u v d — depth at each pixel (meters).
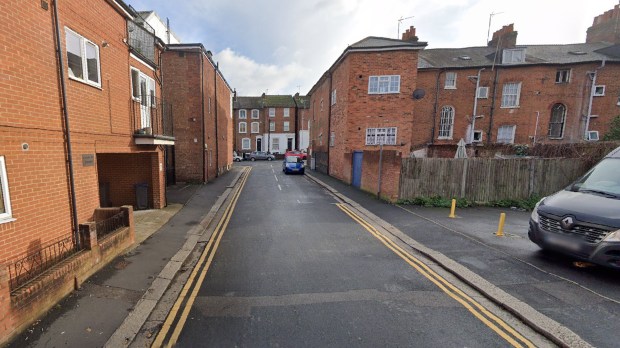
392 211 10.73
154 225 8.53
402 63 17.16
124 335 3.63
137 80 9.07
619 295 4.54
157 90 10.92
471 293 4.76
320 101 26.00
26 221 4.69
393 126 17.50
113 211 6.64
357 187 16.03
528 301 4.37
